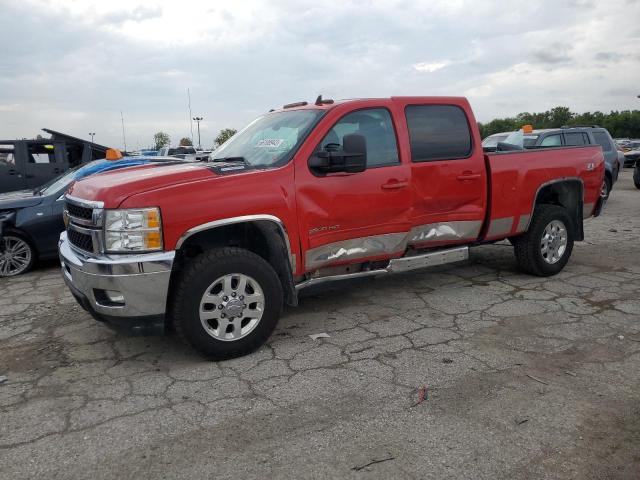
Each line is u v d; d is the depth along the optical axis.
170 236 3.68
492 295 5.58
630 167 28.39
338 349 4.21
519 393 3.44
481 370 3.79
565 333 4.48
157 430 3.08
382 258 4.89
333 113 4.56
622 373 3.72
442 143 5.17
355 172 4.29
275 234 4.18
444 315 4.98
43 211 7.20
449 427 3.05
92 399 3.47
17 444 2.96
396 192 4.77
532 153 5.88
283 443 2.92
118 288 3.61
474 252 7.73
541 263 6.11
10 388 3.65
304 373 3.79
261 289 4.05
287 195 4.17
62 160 12.29
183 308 3.79
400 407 3.29
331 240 4.48
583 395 3.41
